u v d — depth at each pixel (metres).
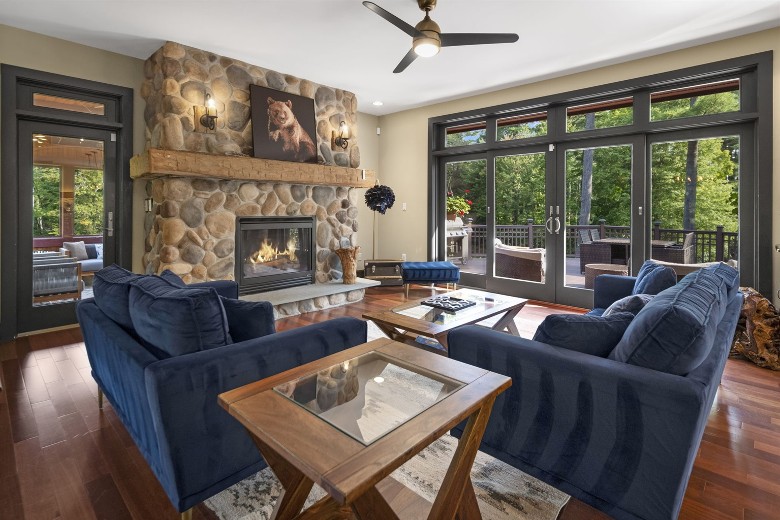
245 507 1.68
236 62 4.48
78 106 4.09
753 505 1.66
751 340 3.25
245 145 4.57
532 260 5.56
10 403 2.56
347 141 5.58
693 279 2.02
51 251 4.06
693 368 1.46
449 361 1.62
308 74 4.95
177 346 1.62
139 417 1.68
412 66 4.68
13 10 3.38
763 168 3.84
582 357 1.60
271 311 1.99
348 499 0.88
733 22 3.61
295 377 1.48
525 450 1.72
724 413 2.44
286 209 4.96
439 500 1.28
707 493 1.74
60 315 4.15
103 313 2.24
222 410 1.58
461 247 6.34
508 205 5.75
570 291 5.20
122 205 4.36
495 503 1.68
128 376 1.69
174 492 1.50
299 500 1.41
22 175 3.86
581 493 1.58
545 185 5.36
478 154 6.02
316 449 1.04
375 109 6.64
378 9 2.81
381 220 7.08
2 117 3.66
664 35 3.87
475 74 4.93
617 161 4.80
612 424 1.48
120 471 1.90
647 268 3.24
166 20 3.56
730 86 4.08
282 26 3.69
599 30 3.76
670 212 4.53
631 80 4.50
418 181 6.57
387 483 1.79
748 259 4.07
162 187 4.02
